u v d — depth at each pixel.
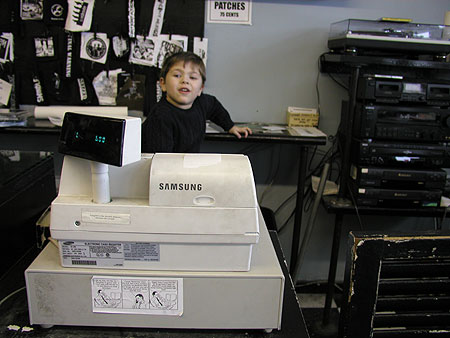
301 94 1.99
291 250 2.01
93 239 0.73
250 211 0.72
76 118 0.71
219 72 1.95
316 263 2.25
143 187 0.75
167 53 1.88
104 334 0.77
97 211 0.72
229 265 0.75
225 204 0.72
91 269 0.75
